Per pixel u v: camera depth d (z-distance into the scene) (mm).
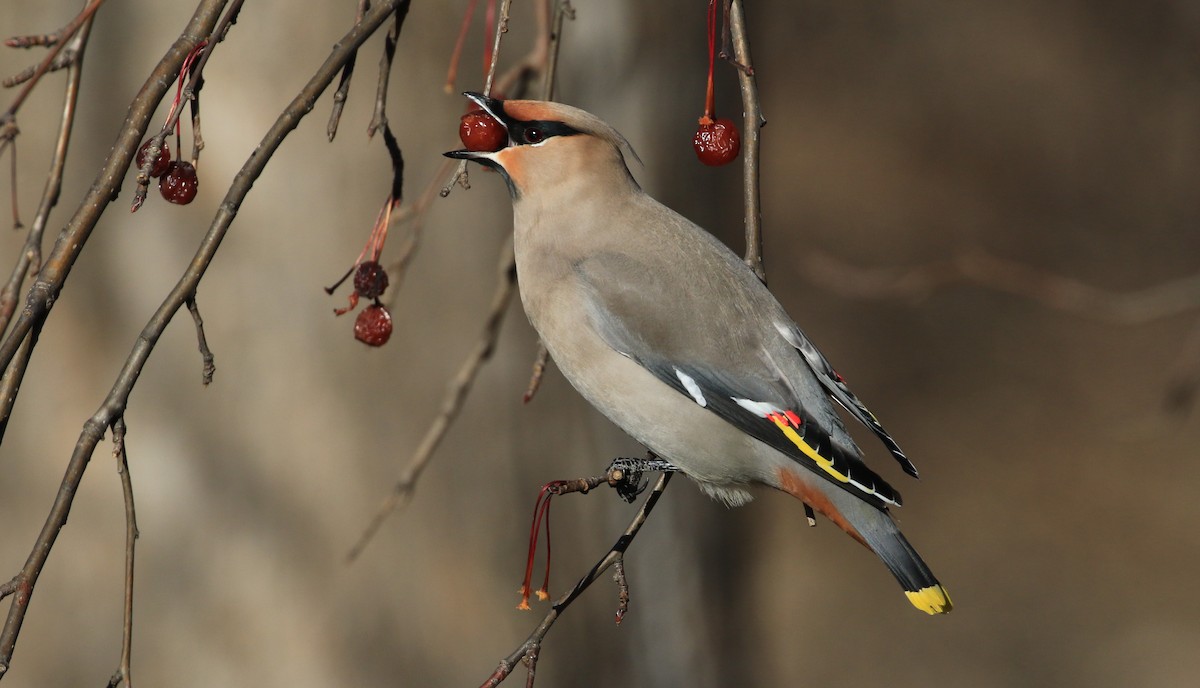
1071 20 29125
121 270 10797
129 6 10648
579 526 11922
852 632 20141
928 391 24078
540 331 8312
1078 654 19609
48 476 10859
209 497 10891
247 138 10648
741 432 7969
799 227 27031
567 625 11852
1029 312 25375
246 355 10859
